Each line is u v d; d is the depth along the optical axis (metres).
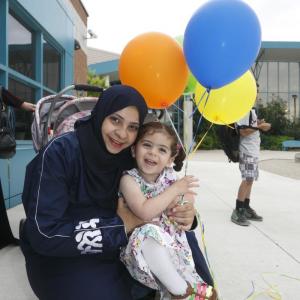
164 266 1.75
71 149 1.73
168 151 2.02
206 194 6.23
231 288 2.58
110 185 1.85
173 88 2.30
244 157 4.24
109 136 1.73
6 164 4.54
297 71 30.28
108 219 1.75
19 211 4.49
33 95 5.94
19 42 5.35
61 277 1.75
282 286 2.62
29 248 1.81
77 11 10.76
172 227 2.01
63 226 1.65
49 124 2.78
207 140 22.44
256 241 3.62
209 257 3.15
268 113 27.05
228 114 2.63
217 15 2.05
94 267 1.77
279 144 24.77
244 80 2.59
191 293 1.80
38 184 1.67
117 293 1.76
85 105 2.93
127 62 2.28
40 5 5.78
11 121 3.45
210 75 2.17
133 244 1.76
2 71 4.52
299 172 10.58
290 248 3.42
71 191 1.77
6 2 4.50
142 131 2.00
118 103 1.71
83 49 11.95
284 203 5.52
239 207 4.29
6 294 2.40
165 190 1.95
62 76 7.66
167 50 2.23
